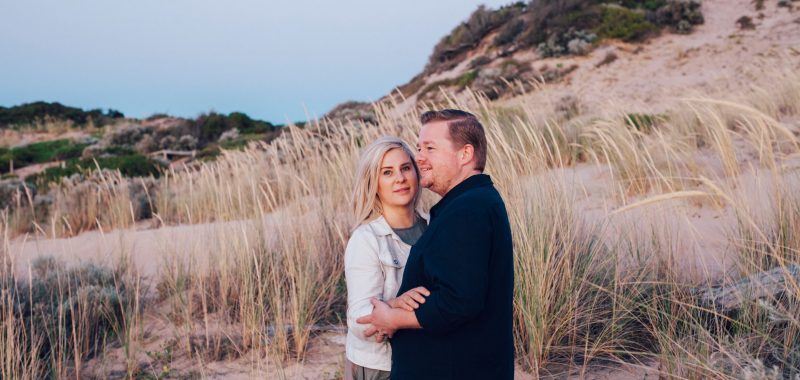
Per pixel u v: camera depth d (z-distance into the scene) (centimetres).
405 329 187
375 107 673
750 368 234
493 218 175
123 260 563
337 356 376
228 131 2839
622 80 2162
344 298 470
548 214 380
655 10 2727
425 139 200
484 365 176
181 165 1878
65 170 1575
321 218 537
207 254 505
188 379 359
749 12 2497
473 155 195
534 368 312
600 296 347
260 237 493
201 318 453
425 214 238
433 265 170
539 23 2744
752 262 313
